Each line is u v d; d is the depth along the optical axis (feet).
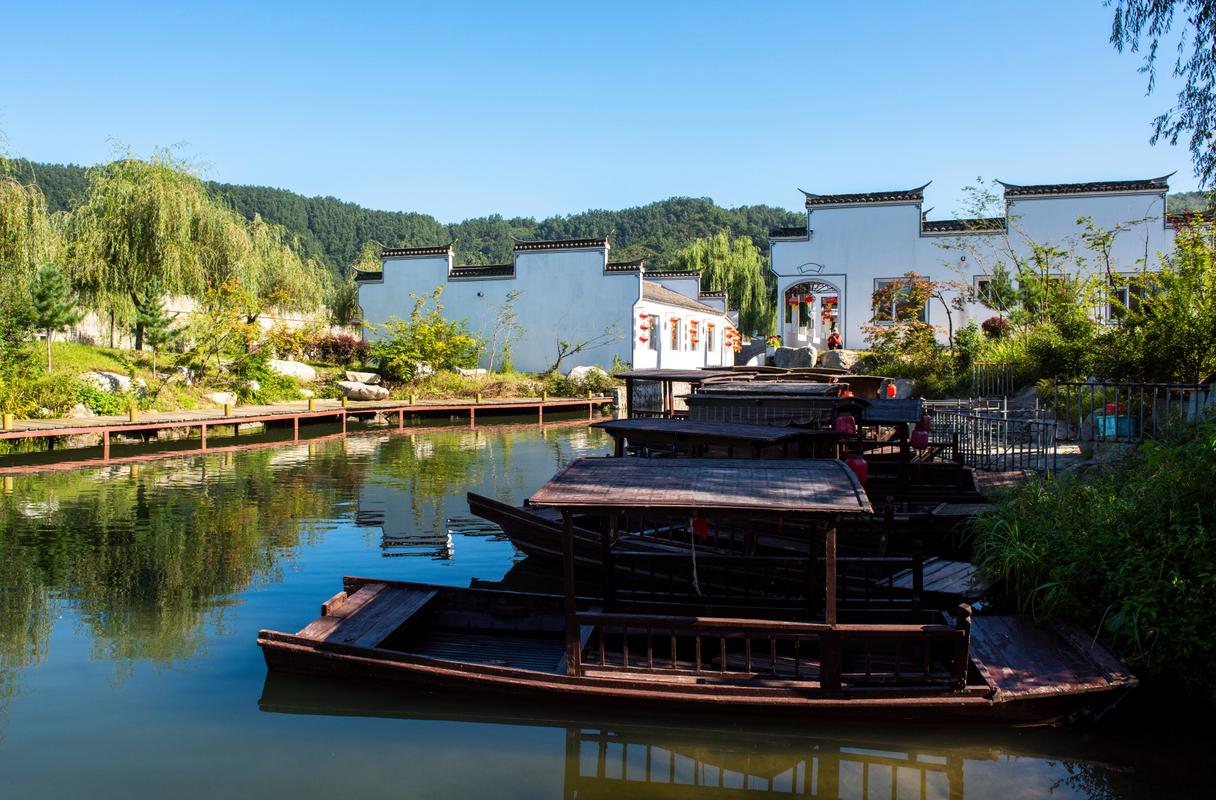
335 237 320.91
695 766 19.83
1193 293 44.21
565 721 21.80
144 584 32.58
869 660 21.65
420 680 22.63
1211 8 32.01
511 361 120.06
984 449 47.11
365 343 121.80
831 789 18.80
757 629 21.74
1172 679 22.54
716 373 60.80
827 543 21.25
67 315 74.59
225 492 51.62
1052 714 21.03
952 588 27.50
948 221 91.09
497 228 388.57
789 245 93.45
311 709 22.35
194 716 21.85
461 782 18.97
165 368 86.12
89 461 62.39
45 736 20.66
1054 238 84.33
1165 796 18.38
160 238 82.48
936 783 19.02
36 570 34.27
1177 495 24.31
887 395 61.00
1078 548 25.40
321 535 40.78
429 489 53.16
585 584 33.63
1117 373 44.65
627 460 24.98
